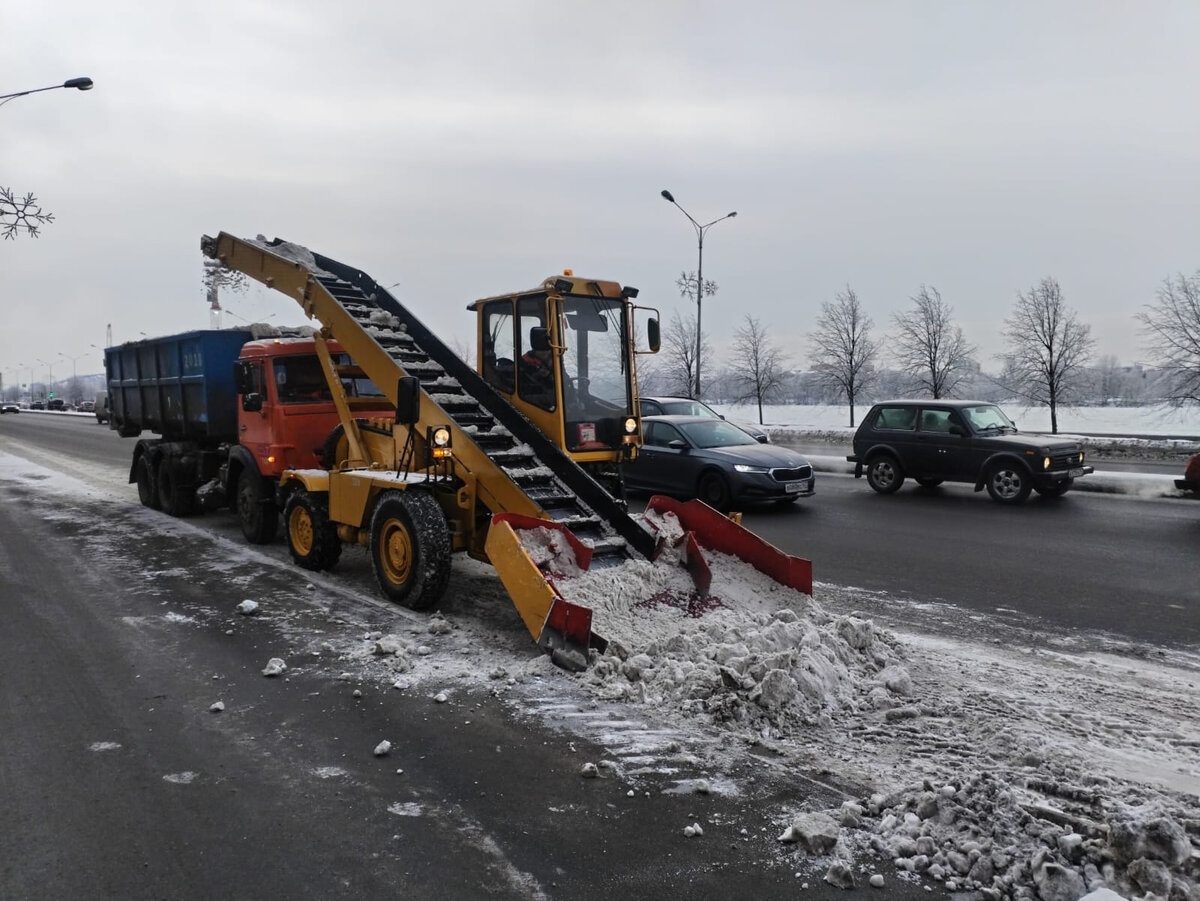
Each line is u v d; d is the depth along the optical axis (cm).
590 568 586
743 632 521
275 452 912
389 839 338
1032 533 1050
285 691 500
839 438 2914
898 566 866
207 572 823
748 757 408
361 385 958
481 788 380
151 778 392
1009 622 657
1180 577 809
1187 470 1166
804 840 331
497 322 782
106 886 308
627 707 468
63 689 506
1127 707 474
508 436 725
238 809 363
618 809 361
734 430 1398
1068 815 332
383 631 618
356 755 415
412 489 680
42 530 1086
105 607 693
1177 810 342
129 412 1395
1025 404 2978
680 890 304
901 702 473
